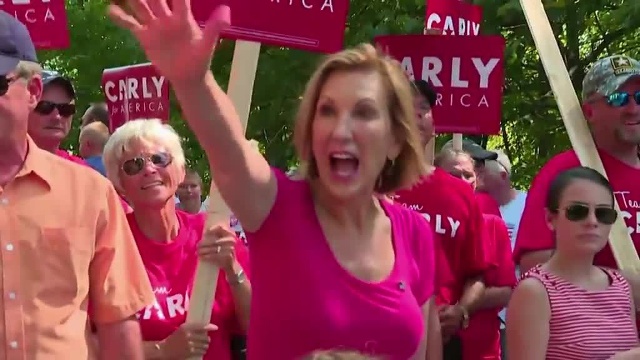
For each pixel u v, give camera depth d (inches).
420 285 104.9
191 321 123.9
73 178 101.3
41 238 97.5
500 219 185.6
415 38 199.9
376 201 104.8
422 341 105.5
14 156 97.8
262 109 395.5
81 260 99.4
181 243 138.0
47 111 170.2
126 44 476.4
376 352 95.2
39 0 181.6
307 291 93.4
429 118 160.6
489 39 199.9
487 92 201.0
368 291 95.9
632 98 146.3
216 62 412.8
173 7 77.2
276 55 386.9
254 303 96.5
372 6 416.5
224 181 89.2
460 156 205.6
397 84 98.0
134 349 104.8
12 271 96.1
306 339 93.0
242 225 95.1
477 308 171.3
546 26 154.3
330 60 96.9
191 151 415.5
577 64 425.1
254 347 96.3
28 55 98.3
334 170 94.8
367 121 94.7
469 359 178.4
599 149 152.1
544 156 466.9
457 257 167.6
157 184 134.8
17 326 95.4
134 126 137.9
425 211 164.7
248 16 133.0
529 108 456.4
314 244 95.0
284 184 96.3
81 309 99.8
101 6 490.0
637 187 149.2
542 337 125.6
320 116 96.0
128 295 104.3
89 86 487.8
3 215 96.7
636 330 131.3
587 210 128.3
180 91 81.1
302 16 138.5
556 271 129.6
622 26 420.2
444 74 200.8
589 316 126.3
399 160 103.4
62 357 96.7
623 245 140.9
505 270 180.1
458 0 227.8
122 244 105.0
